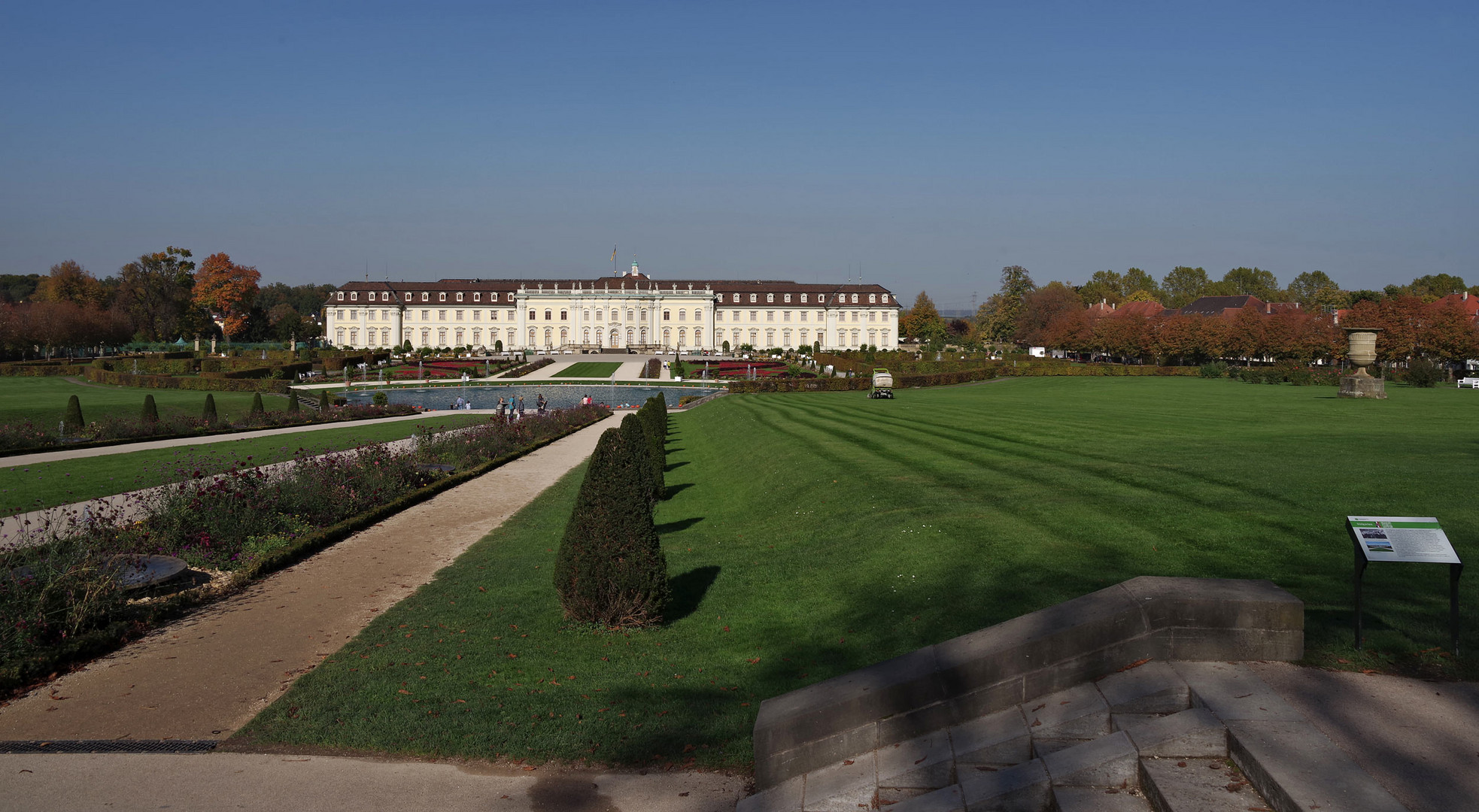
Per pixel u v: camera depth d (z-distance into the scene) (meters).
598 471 12.60
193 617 13.66
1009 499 17.33
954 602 11.48
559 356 144.00
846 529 17.03
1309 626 8.68
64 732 9.32
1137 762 6.19
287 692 10.31
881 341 162.50
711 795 7.59
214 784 8.01
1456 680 7.16
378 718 9.41
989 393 67.38
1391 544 7.80
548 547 18.19
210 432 42.94
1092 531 14.18
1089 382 86.94
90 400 61.69
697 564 16.17
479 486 27.48
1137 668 7.23
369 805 7.59
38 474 28.12
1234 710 6.35
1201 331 116.50
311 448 35.72
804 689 7.88
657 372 109.50
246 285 147.25
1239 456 21.67
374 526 21.00
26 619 11.32
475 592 14.75
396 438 41.28
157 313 140.62
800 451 28.28
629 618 12.39
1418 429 29.78
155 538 16.50
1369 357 52.34
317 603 14.44
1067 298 169.12
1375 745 5.99
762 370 110.38
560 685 10.33
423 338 159.62
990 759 6.73
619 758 8.37
